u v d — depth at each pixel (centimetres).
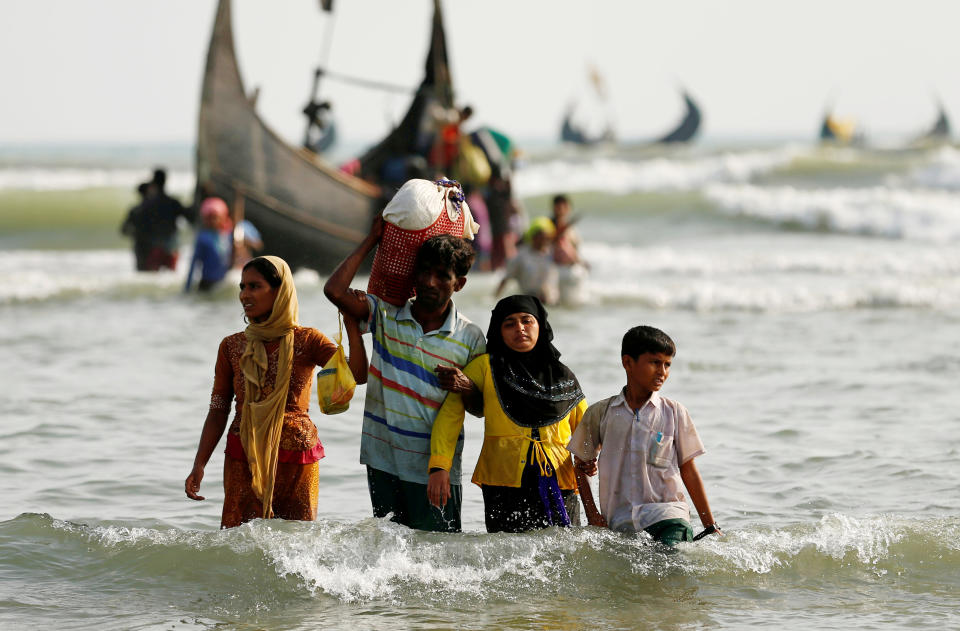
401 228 1112
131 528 1244
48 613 1007
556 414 1141
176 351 2517
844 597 1046
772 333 2766
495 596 1045
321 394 1116
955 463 1545
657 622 987
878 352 2481
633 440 1141
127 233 4041
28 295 3431
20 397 2009
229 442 1155
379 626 978
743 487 1443
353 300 1139
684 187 8194
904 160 8312
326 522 1160
